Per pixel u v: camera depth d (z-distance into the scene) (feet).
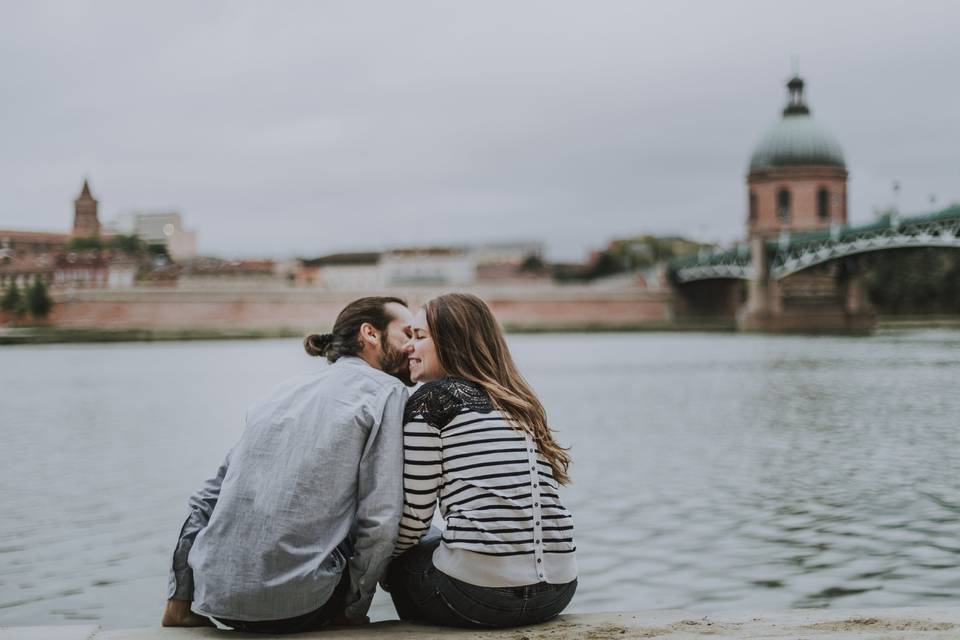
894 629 13.99
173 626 15.43
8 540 36.09
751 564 30.73
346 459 14.90
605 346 290.56
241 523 14.69
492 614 14.90
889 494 42.29
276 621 14.60
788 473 49.67
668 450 61.11
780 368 163.22
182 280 459.32
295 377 15.97
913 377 134.62
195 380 153.38
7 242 408.26
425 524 15.23
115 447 67.15
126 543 35.53
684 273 453.17
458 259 551.59
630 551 33.06
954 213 228.63
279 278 507.71
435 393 15.25
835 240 307.17
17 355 263.29
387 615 26.35
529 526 15.03
